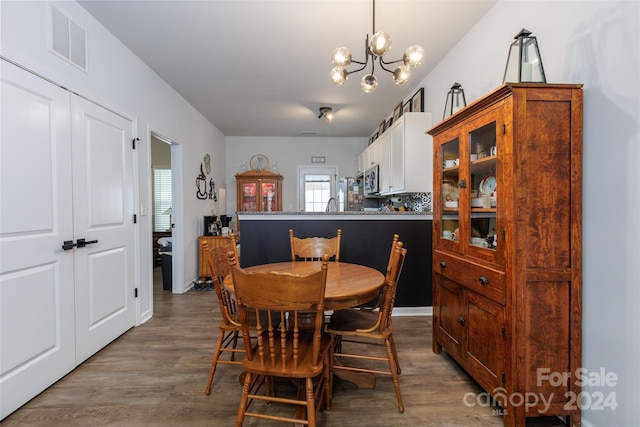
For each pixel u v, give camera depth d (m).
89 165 2.19
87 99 2.17
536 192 1.41
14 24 1.63
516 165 1.40
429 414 1.59
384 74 3.23
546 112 1.40
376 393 1.78
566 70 1.54
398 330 2.68
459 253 1.88
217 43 2.62
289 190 6.22
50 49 1.85
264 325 1.80
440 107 2.96
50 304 1.83
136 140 2.80
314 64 3.00
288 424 1.53
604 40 1.33
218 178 5.59
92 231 2.21
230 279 1.84
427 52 2.77
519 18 1.89
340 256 3.03
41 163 1.79
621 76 1.26
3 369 1.55
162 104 3.36
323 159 6.25
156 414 1.59
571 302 1.42
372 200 5.32
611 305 1.32
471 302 1.75
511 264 1.41
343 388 1.83
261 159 6.14
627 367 1.26
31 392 1.69
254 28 2.40
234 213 6.12
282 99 3.98
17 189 1.63
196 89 3.64
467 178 1.79
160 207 6.24
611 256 1.31
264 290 1.25
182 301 3.56
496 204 1.53
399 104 4.08
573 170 1.41
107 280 2.38
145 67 2.99
